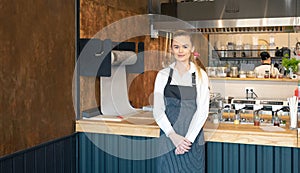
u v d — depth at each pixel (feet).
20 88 8.80
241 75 19.34
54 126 10.18
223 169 10.01
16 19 8.61
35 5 9.28
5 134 8.32
